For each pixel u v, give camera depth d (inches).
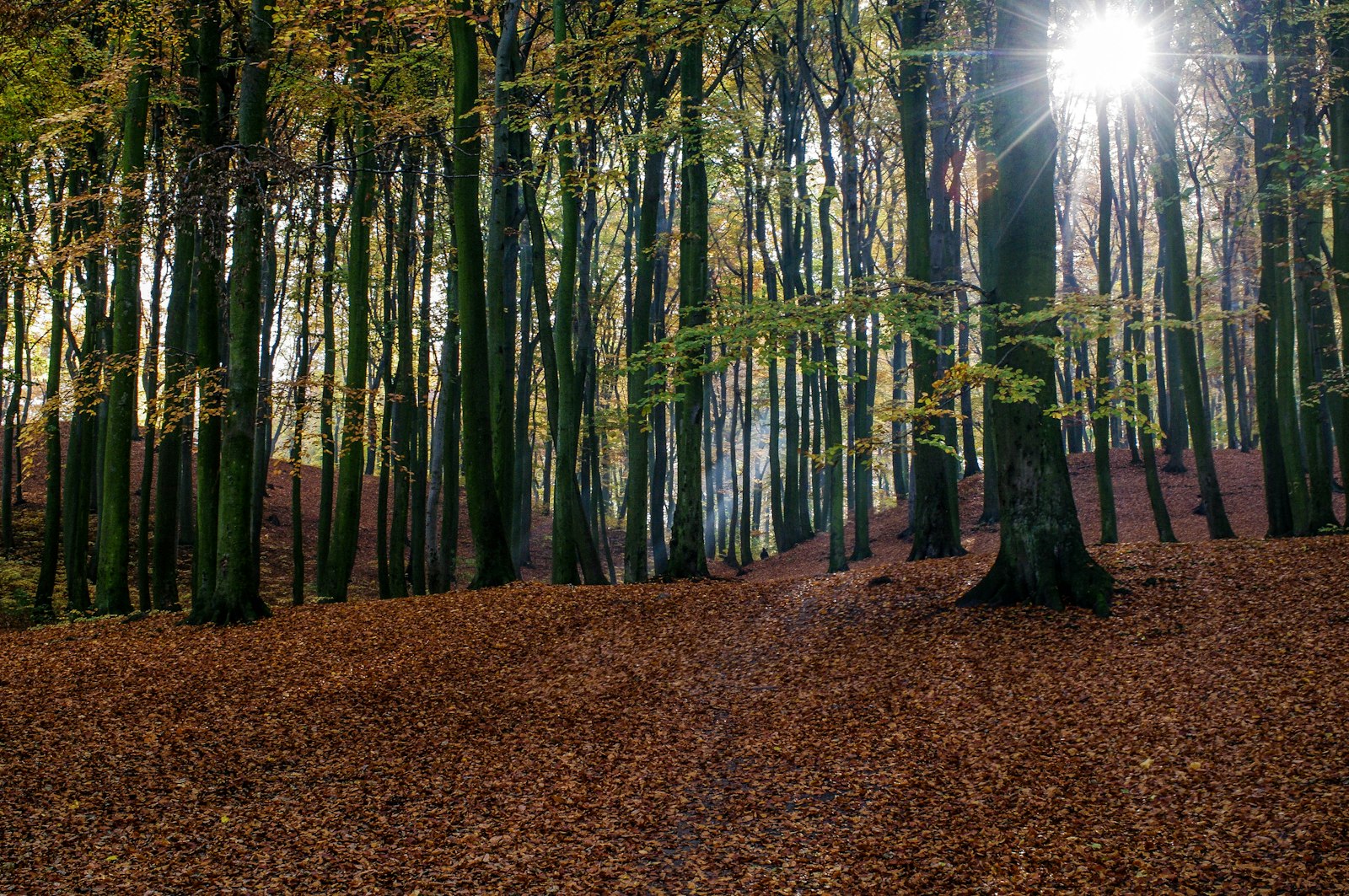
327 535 821.9
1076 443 1462.8
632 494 762.8
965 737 371.2
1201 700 366.9
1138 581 511.2
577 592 631.2
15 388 920.3
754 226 1043.9
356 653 509.0
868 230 1121.4
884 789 336.8
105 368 624.4
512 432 754.2
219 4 581.6
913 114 676.1
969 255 1176.8
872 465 720.3
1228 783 302.5
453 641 531.2
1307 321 646.5
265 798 345.7
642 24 499.8
